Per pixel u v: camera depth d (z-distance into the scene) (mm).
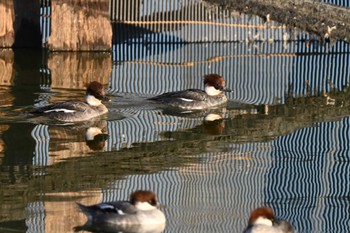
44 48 30344
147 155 19859
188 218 16281
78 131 21312
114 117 22562
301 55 30531
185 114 23219
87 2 29656
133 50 30406
